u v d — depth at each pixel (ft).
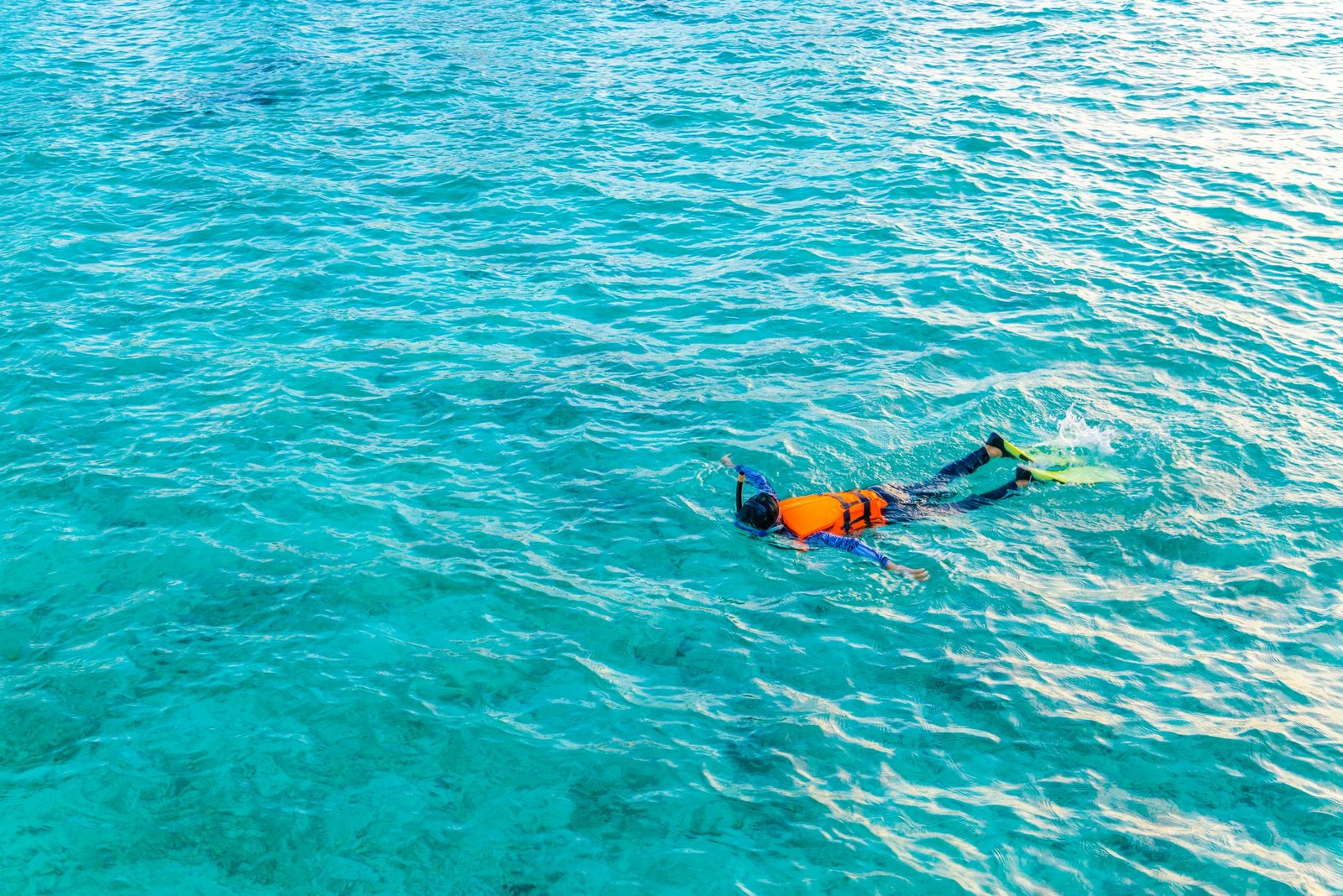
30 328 44.16
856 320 43.96
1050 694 25.66
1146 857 21.44
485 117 69.46
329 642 27.48
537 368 41.14
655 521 32.27
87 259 50.57
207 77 78.48
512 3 98.99
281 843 21.97
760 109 69.05
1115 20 87.25
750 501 31.12
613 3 97.50
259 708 25.38
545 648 27.37
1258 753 23.77
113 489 33.73
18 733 24.64
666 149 63.21
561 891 20.94
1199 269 47.14
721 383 39.75
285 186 58.80
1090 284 46.24
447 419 37.76
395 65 80.48
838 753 24.16
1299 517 31.37
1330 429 35.68
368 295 47.01
